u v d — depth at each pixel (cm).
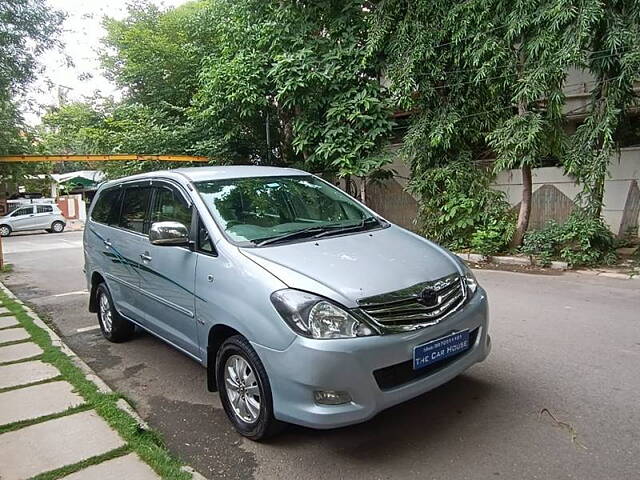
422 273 313
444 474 273
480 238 888
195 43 1536
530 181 871
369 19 1001
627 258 826
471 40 845
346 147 998
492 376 392
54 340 520
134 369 461
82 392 386
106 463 289
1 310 665
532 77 753
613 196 938
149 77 1592
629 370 395
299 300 280
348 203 436
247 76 1062
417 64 909
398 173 1216
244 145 1316
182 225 362
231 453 307
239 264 318
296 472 284
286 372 277
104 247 516
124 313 493
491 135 835
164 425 350
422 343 289
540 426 317
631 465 273
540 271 788
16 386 402
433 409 345
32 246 1664
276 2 1088
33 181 2898
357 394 270
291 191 421
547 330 497
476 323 327
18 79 1261
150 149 1358
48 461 293
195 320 357
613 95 734
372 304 281
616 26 707
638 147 904
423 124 945
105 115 1761
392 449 300
